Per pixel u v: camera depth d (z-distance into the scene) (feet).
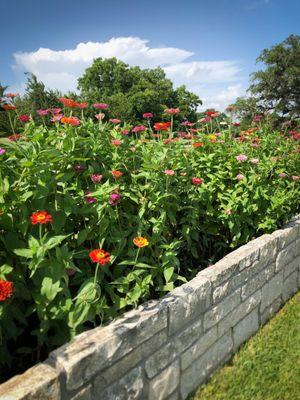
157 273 7.49
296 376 7.91
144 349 6.07
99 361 5.24
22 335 6.46
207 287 7.50
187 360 7.14
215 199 10.74
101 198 6.64
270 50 90.02
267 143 14.24
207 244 10.64
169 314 6.54
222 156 11.29
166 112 10.07
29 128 8.08
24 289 5.77
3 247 5.95
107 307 6.16
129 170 8.41
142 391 6.12
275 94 88.63
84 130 8.08
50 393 4.64
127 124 9.37
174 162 9.50
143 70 147.13
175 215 9.09
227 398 7.24
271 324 10.13
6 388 4.45
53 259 5.76
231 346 8.61
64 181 6.57
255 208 10.89
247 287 9.07
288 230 11.41
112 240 6.88
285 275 11.39
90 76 142.72
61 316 5.74
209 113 12.23
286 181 13.43
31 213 6.22
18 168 6.52
